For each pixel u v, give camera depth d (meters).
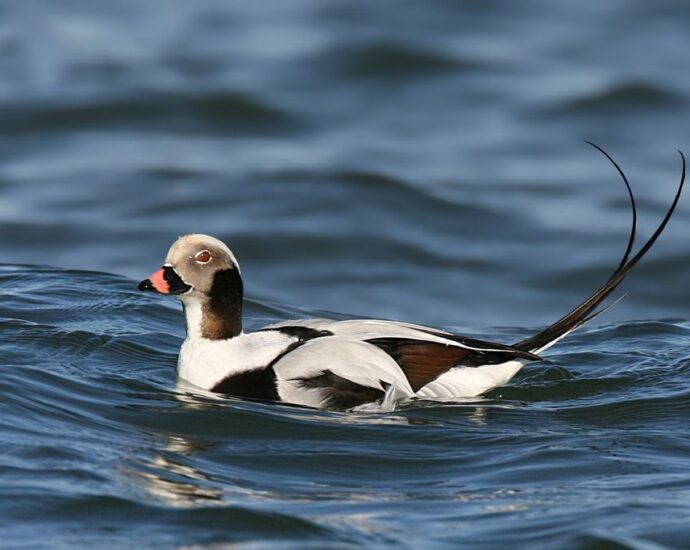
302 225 19.86
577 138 24.06
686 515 7.34
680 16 31.02
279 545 6.87
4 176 22.05
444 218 20.45
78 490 7.44
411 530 7.10
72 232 19.80
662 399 9.62
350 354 9.26
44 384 9.17
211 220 20.11
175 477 7.76
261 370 9.34
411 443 8.55
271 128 24.44
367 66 27.03
